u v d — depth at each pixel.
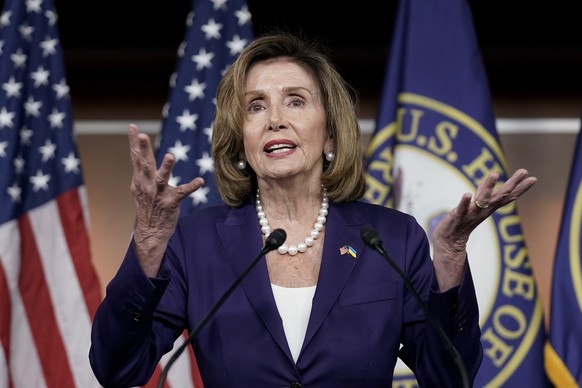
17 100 12.17
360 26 14.35
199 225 7.27
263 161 7.12
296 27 14.26
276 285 6.93
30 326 11.73
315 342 6.61
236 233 7.18
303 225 7.25
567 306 11.44
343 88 7.44
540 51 14.72
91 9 14.17
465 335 6.48
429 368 6.59
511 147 14.68
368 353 6.62
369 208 7.35
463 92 11.96
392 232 7.13
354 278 6.88
